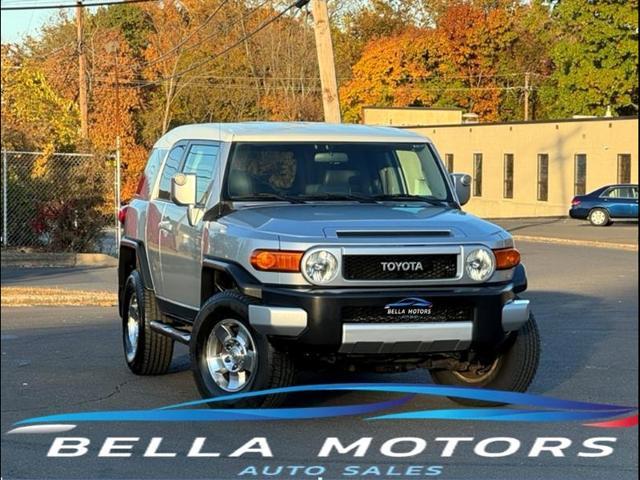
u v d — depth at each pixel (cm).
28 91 2997
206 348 805
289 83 7019
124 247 1066
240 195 867
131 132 6831
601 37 6112
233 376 796
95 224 2420
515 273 805
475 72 7462
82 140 2764
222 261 808
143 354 972
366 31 7938
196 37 6969
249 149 887
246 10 6906
